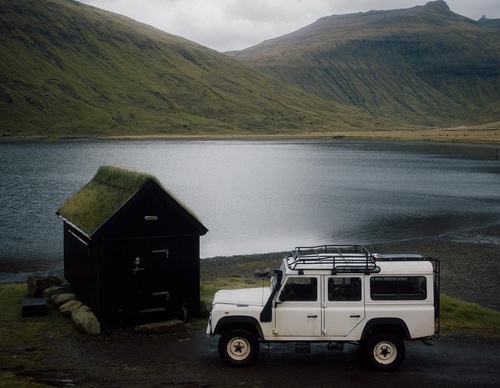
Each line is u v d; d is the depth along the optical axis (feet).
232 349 55.21
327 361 57.36
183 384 50.98
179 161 501.15
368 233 183.21
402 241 166.50
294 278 54.08
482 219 210.38
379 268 53.83
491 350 62.69
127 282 69.62
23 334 66.08
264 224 201.36
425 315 53.62
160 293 71.15
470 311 79.71
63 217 83.30
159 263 71.05
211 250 160.04
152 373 53.88
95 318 67.46
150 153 599.16
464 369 55.93
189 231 72.23
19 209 218.59
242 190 305.12
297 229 191.42
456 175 390.21
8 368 55.16
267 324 54.19
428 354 60.70
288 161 515.50
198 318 73.36
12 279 118.93
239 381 51.78
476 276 120.98
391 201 262.26
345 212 229.04
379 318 53.57
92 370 54.70
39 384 50.24
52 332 66.95
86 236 70.38
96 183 85.51
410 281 54.08
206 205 248.73
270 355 59.00
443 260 138.10
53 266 132.57
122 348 61.52
